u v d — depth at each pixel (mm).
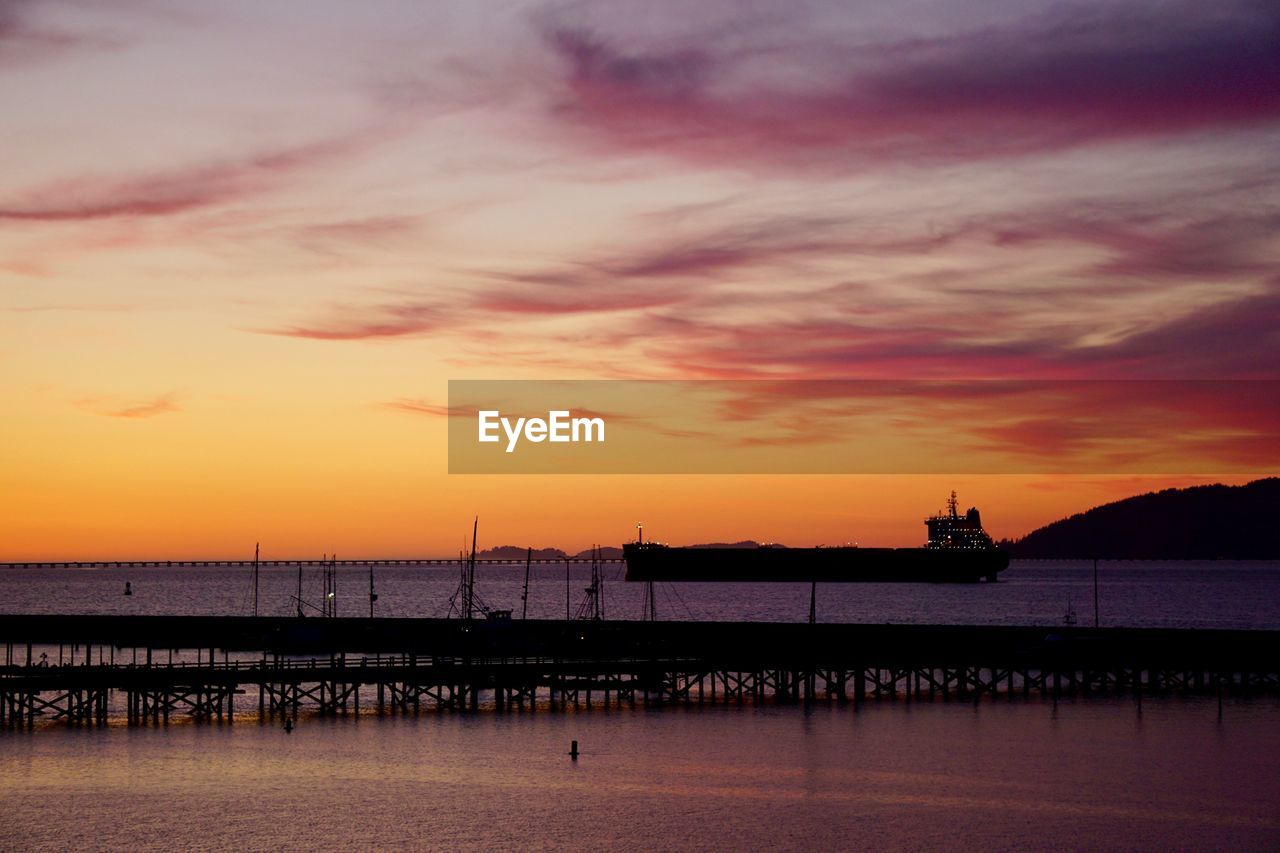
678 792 84625
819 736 104000
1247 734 103438
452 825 76750
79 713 113500
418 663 126438
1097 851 71375
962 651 129500
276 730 107500
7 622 183500
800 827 76250
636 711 118312
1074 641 127875
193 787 86000
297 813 79375
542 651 142625
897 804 81438
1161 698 124062
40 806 81000
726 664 127188
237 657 164250
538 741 102062
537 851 71625
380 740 102562
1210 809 79688
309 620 168500
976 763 92938
